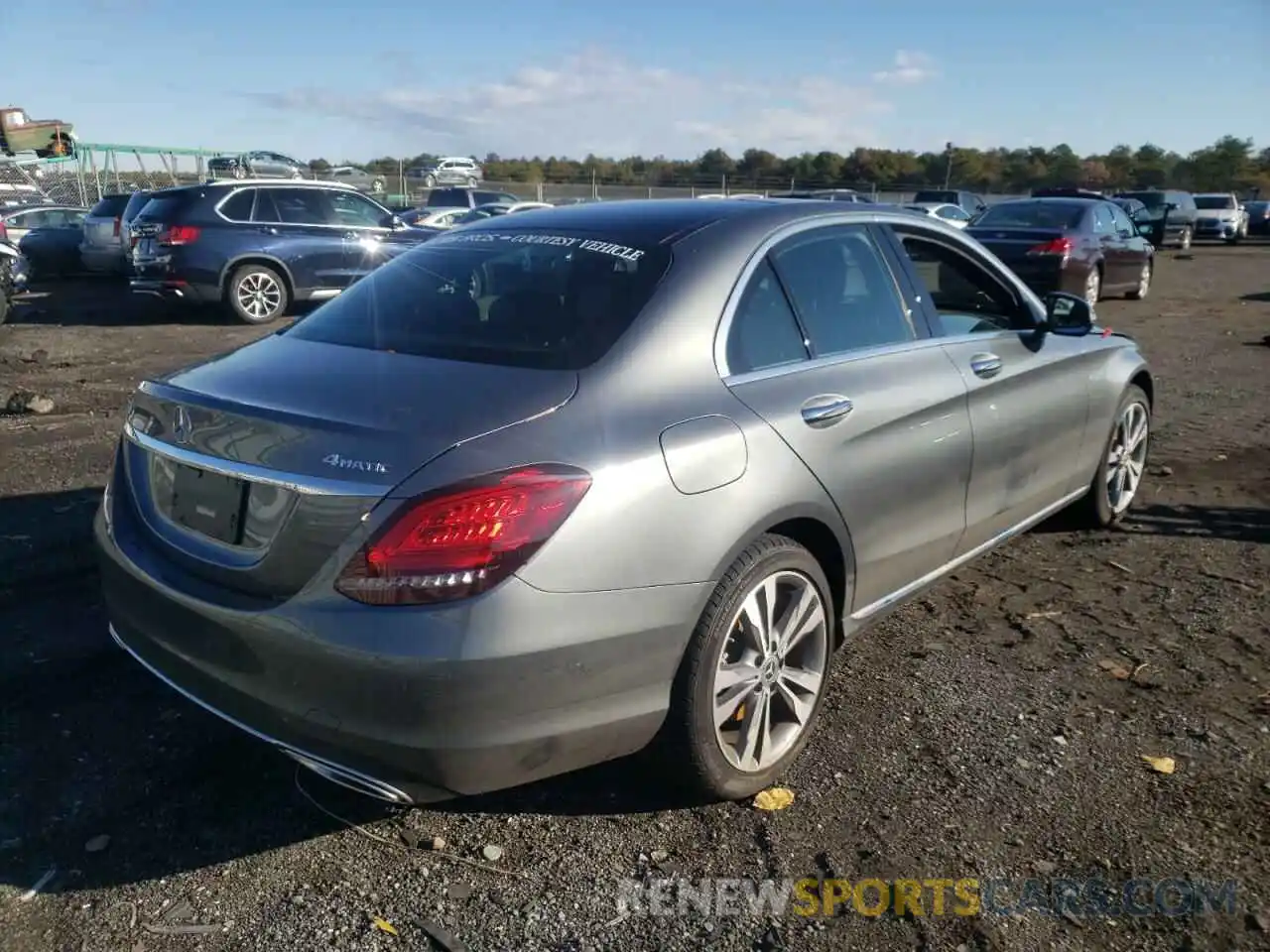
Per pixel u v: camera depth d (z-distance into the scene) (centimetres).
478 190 2873
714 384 301
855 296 367
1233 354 1105
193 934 253
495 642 240
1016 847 287
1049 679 382
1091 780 318
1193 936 255
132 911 260
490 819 299
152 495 299
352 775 255
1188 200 3175
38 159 2650
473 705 241
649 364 291
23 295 1653
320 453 254
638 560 262
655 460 271
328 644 243
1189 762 329
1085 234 1382
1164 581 476
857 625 353
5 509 542
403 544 240
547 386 277
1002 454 415
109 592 305
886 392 351
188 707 354
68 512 539
